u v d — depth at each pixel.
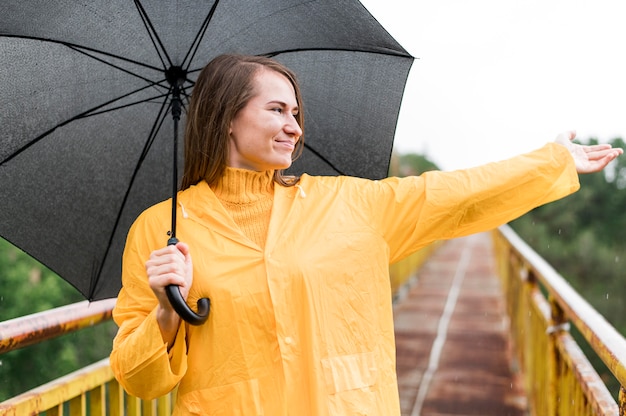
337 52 2.14
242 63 1.89
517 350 6.70
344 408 1.77
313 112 2.20
